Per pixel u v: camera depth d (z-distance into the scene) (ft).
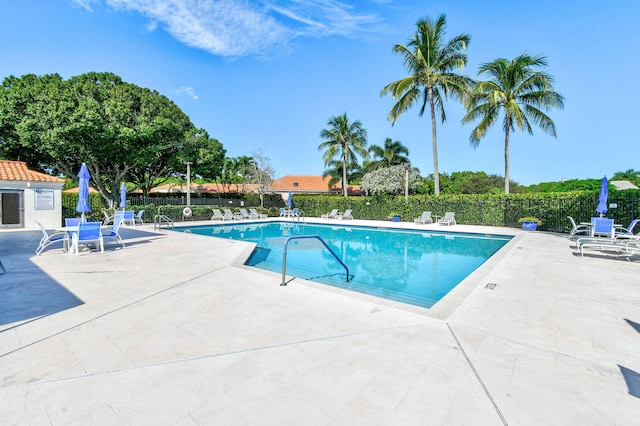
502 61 69.36
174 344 10.66
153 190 145.28
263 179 106.42
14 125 63.87
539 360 9.68
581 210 48.32
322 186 160.86
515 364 9.43
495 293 16.85
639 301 15.47
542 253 30.14
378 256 34.73
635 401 7.68
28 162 73.41
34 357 9.75
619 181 108.78
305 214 95.66
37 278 19.58
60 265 23.49
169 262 24.68
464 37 70.95
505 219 59.57
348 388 8.18
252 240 47.73
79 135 62.39
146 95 81.05
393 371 8.99
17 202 53.52
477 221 63.31
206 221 74.64
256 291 16.87
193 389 8.12
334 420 6.96
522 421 6.96
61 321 12.67
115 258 26.43
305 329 11.92
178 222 71.36
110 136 65.72
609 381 8.56
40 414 7.13
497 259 26.53
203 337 11.22
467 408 7.39
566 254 29.60
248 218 84.12
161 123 74.79
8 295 16.08
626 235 31.50
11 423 6.82
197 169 95.50
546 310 14.14
